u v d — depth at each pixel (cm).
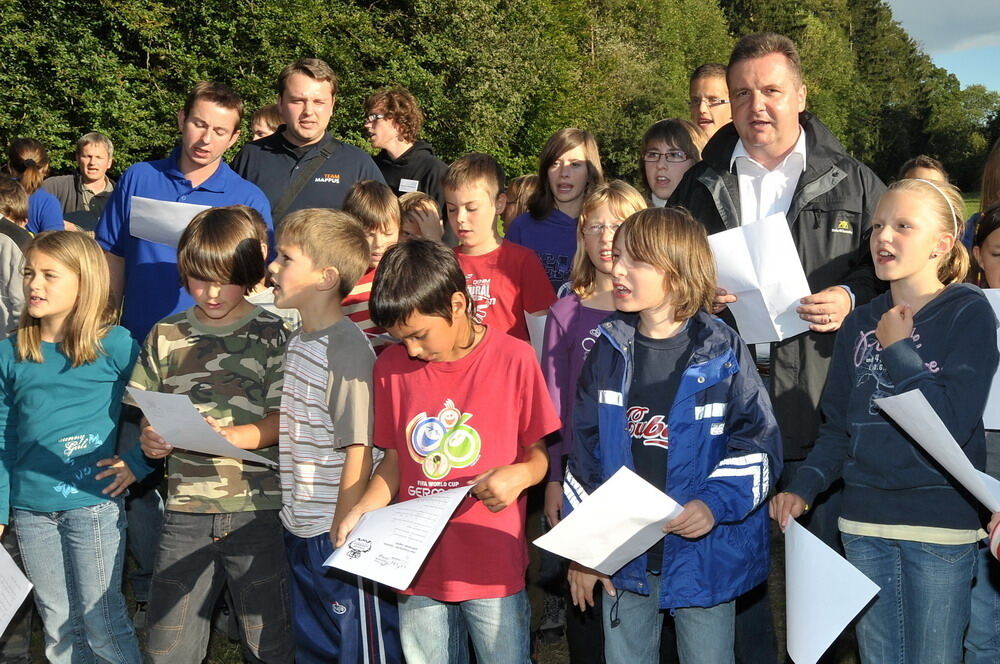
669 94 4369
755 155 336
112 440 312
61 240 299
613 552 233
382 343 351
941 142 7356
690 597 250
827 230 322
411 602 270
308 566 284
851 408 267
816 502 330
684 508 239
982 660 295
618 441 259
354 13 2339
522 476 249
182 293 397
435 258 248
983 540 289
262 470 297
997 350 243
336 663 287
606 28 4525
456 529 261
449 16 2538
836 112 6431
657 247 250
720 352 254
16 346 308
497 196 375
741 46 326
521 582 268
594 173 435
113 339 311
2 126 1599
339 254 277
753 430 253
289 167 466
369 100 611
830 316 290
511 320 369
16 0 1634
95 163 798
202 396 297
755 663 311
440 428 261
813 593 224
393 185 612
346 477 266
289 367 280
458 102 2572
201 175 409
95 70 1688
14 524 313
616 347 263
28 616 336
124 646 310
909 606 255
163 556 291
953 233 254
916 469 249
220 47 1944
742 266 304
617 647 270
